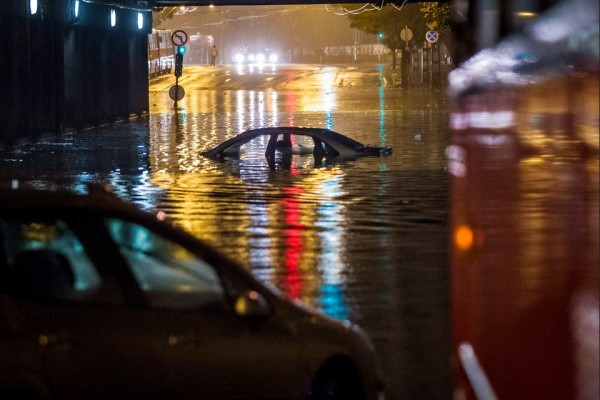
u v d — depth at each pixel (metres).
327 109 98.00
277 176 46.19
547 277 8.62
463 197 11.13
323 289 23.64
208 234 31.09
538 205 8.84
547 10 8.62
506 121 9.70
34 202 10.76
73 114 75.19
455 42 12.23
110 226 11.05
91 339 10.20
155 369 10.56
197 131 75.44
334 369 12.03
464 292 10.99
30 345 9.77
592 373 7.59
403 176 45.41
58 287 10.36
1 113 60.59
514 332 9.38
